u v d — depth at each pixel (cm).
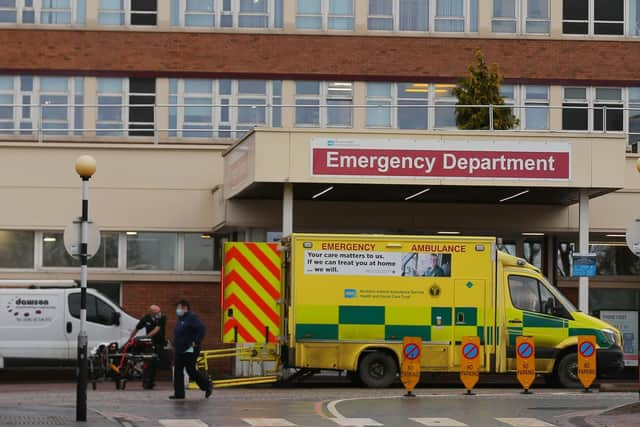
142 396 2442
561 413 2031
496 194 3119
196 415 1972
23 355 2998
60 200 3375
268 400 2294
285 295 2662
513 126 3353
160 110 3650
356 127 3709
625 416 1952
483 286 2616
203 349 3422
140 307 3419
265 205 3216
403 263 2603
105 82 3691
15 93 3669
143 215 3394
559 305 2659
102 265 3419
